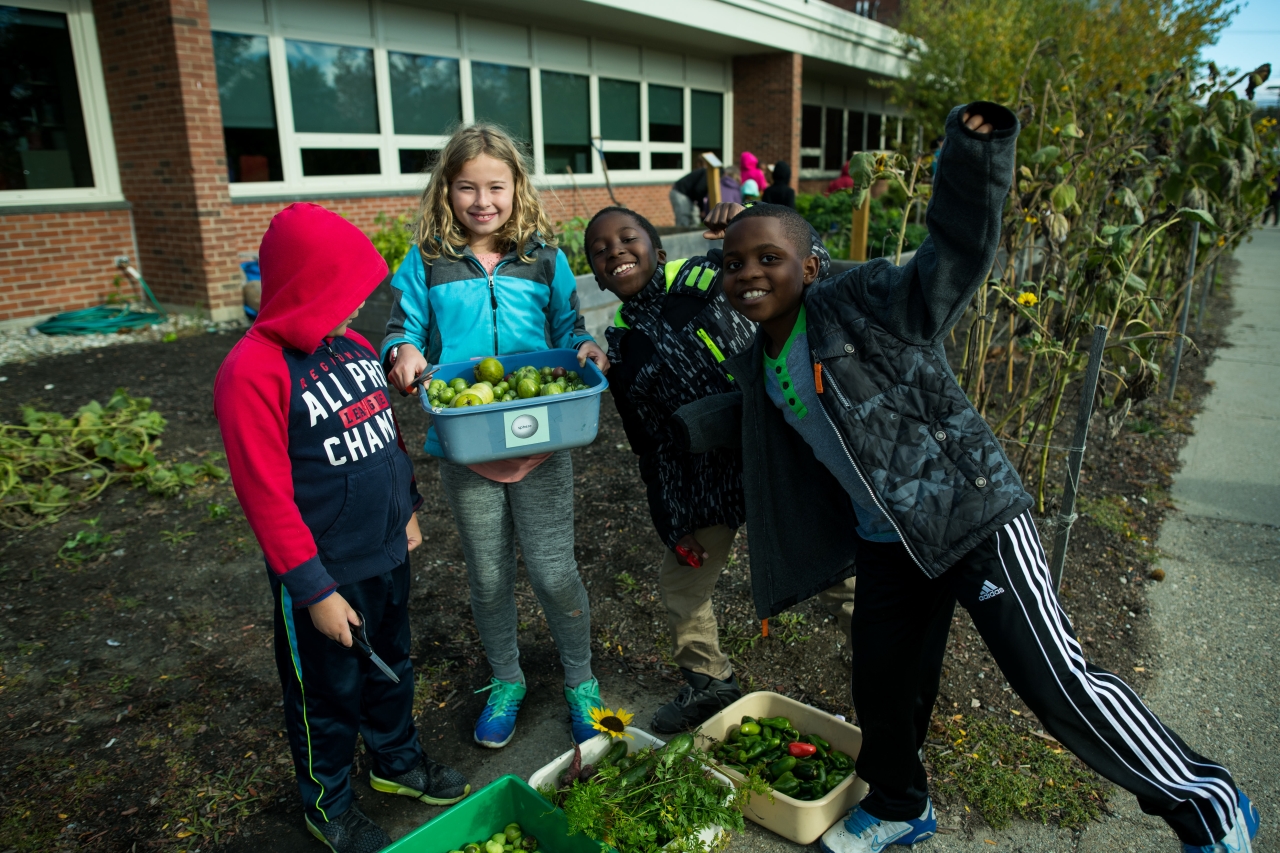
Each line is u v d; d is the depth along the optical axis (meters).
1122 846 2.20
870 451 1.82
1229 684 2.87
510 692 2.70
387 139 10.59
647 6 12.32
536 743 2.67
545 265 2.53
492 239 2.47
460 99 11.58
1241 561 3.69
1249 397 6.04
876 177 3.75
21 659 3.06
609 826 1.95
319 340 1.82
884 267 1.86
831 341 1.83
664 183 15.70
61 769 2.53
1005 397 4.84
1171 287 6.48
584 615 2.58
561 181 13.42
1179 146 5.27
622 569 3.67
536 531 2.44
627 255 2.30
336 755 2.13
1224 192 5.29
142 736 2.68
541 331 2.55
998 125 1.58
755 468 2.15
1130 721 1.78
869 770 2.07
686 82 15.93
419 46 10.86
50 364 6.65
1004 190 1.59
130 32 7.86
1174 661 3.01
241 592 3.54
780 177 10.14
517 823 2.19
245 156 9.13
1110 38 12.20
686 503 2.38
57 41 7.94
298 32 9.41
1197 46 12.16
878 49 18.75
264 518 1.79
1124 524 3.99
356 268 1.85
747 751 2.33
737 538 3.92
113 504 4.34
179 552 3.86
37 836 2.28
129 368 6.55
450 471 2.38
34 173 7.96
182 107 7.74
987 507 1.77
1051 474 4.54
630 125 14.84
